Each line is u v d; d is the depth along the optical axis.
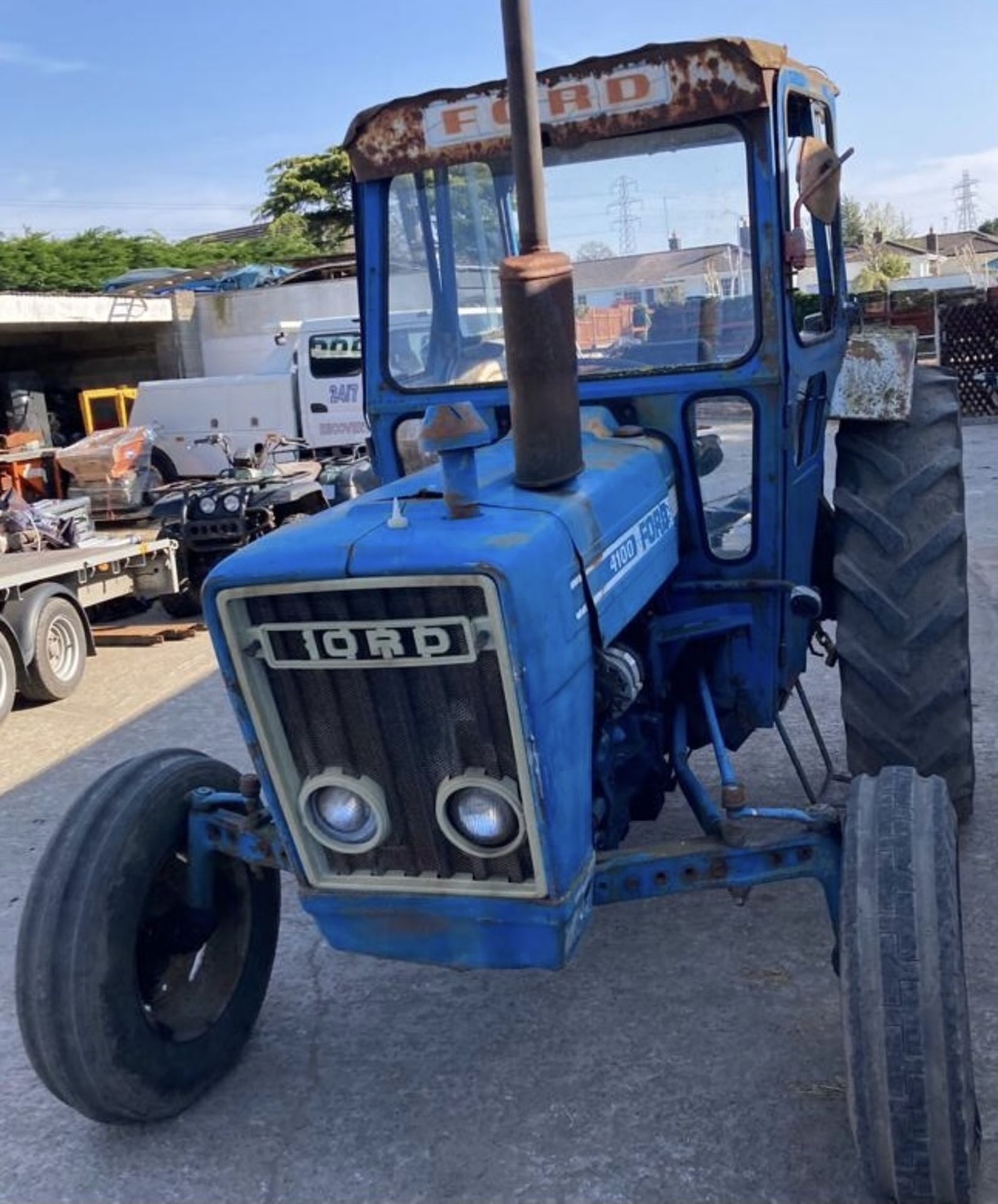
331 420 14.89
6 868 4.97
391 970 3.83
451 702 2.48
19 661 7.34
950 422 3.82
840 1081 3.07
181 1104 3.14
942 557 3.66
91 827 3.02
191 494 9.99
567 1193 2.79
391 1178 2.89
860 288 36.31
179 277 24.11
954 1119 2.35
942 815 2.59
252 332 21.81
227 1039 3.29
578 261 3.39
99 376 24.08
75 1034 2.88
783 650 3.53
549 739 2.47
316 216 39.91
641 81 3.17
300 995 3.73
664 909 4.03
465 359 3.53
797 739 5.38
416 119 3.41
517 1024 3.46
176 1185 2.95
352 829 2.65
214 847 3.16
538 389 2.65
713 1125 2.96
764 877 2.79
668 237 3.29
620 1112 3.04
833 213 3.41
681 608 3.49
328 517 2.71
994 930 3.69
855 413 3.74
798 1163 2.80
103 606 10.09
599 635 2.70
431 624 2.38
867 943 2.43
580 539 2.62
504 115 3.33
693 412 3.33
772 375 3.23
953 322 17.53
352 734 2.57
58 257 29.70
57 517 9.38
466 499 2.53
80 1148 3.12
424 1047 3.40
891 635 3.64
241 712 2.60
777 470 3.33
